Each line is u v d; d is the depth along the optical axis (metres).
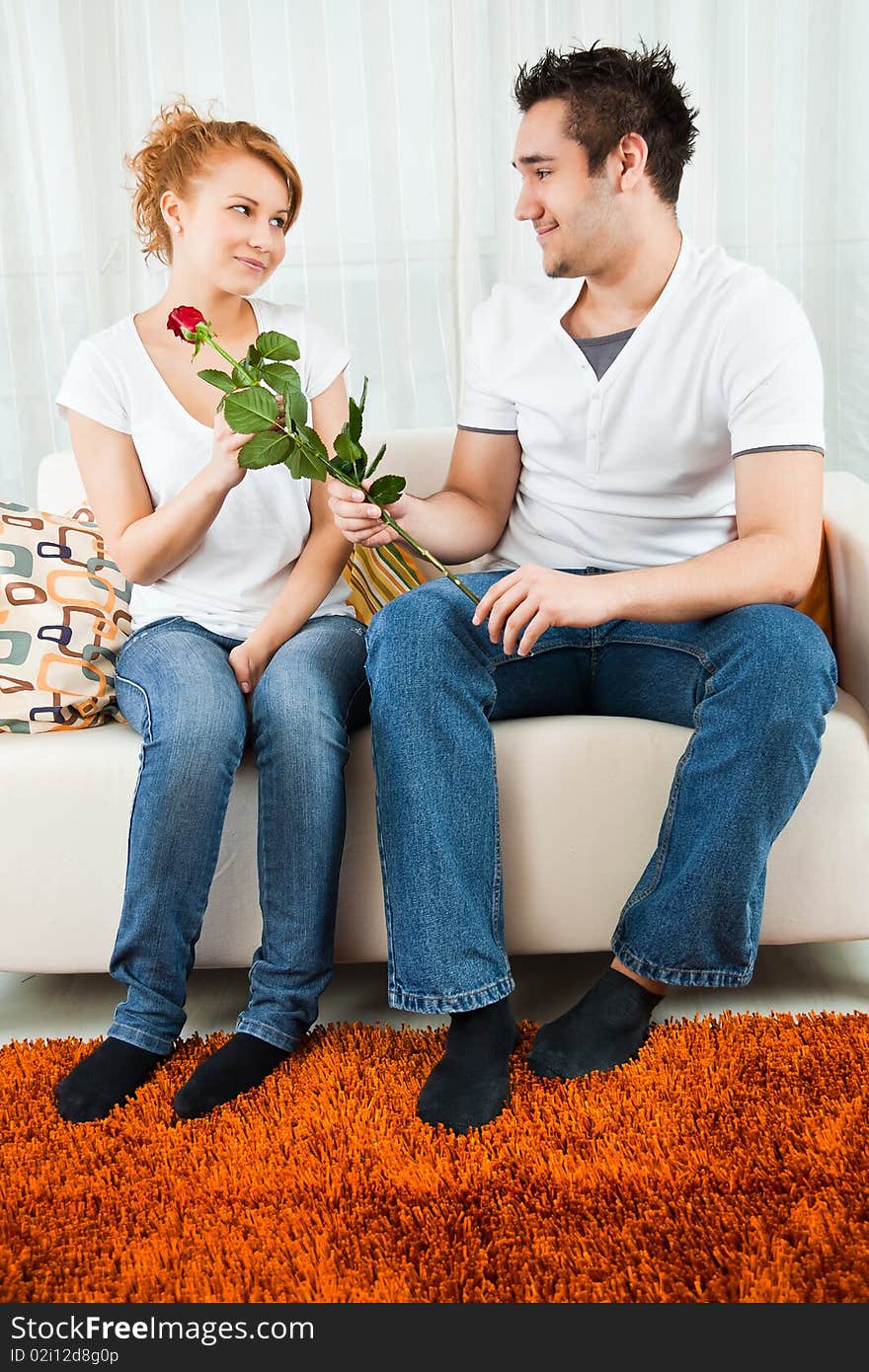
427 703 1.43
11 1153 1.32
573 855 1.55
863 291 3.26
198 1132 1.34
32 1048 1.55
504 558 1.79
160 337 1.71
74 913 1.59
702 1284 1.07
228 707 1.50
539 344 1.70
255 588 1.69
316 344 1.76
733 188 3.22
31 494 3.42
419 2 3.16
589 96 1.55
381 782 1.44
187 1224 1.18
